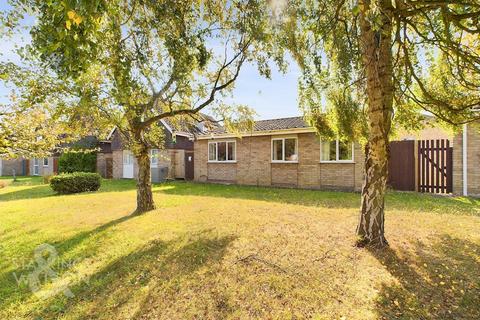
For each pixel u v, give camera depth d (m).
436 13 4.79
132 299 3.47
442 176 11.22
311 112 7.42
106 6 2.59
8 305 3.43
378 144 4.73
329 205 9.02
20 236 6.10
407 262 4.23
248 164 16.80
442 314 3.03
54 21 2.54
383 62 4.69
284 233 5.67
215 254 4.67
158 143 9.98
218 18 6.57
